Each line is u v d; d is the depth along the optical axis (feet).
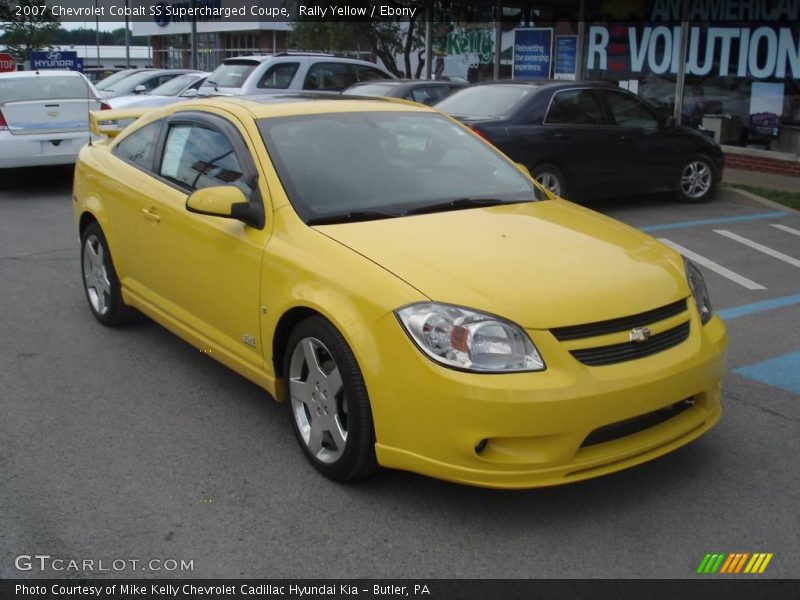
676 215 33.86
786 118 44.19
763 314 21.33
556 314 11.14
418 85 42.27
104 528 11.48
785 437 14.28
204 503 12.12
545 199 15.93
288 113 15.64
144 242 17.20
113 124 30.81
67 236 30.25
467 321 10.95
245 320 14.10
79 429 14.55
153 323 20.34
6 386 16.43
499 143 30.48
